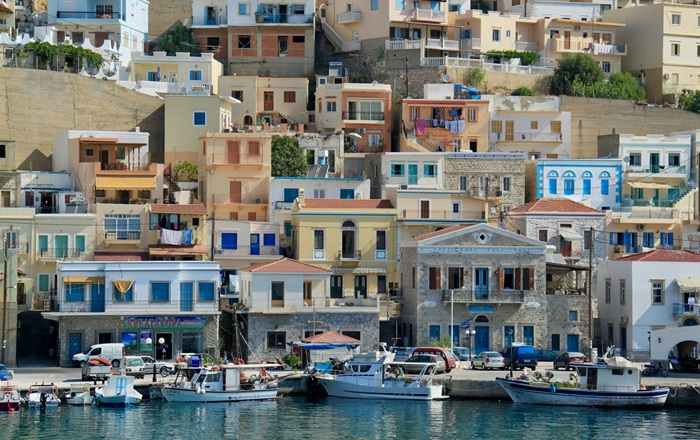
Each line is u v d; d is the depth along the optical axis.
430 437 132.00
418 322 173.25
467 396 153.75
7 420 138.38
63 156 199.50
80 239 179.88
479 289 174.12
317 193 196.75
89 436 130.75
